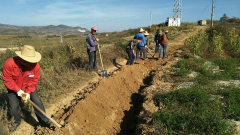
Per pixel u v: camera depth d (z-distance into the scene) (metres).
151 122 3.24
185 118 3.22
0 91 4.47
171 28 28.59
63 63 8.18
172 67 6.95
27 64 2.94
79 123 3.55
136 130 3.21
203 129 2.86
